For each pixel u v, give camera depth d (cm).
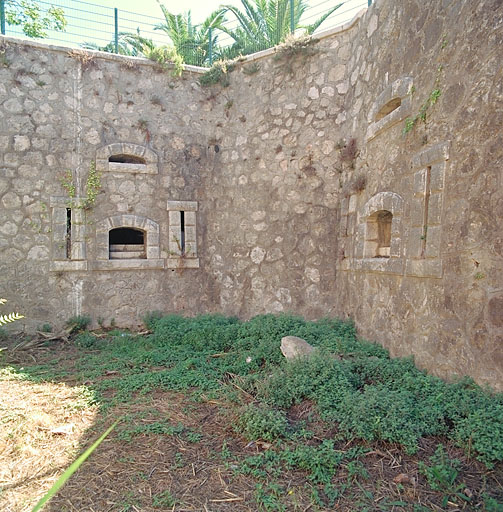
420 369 406
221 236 783
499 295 316
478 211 338
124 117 746
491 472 265
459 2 378
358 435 304
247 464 289
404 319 443
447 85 383
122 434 333
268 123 730
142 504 250
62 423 356
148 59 763
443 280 375
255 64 751
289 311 693
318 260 673
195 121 796
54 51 698
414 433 300
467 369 344
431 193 395
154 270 764
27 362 547
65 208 703
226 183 779
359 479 271
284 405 367
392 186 480
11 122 675
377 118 538
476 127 344
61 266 699
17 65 679
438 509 241
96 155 721
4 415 361
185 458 301
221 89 790
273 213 719
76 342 647
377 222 549
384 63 526
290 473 279
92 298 721
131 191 748
